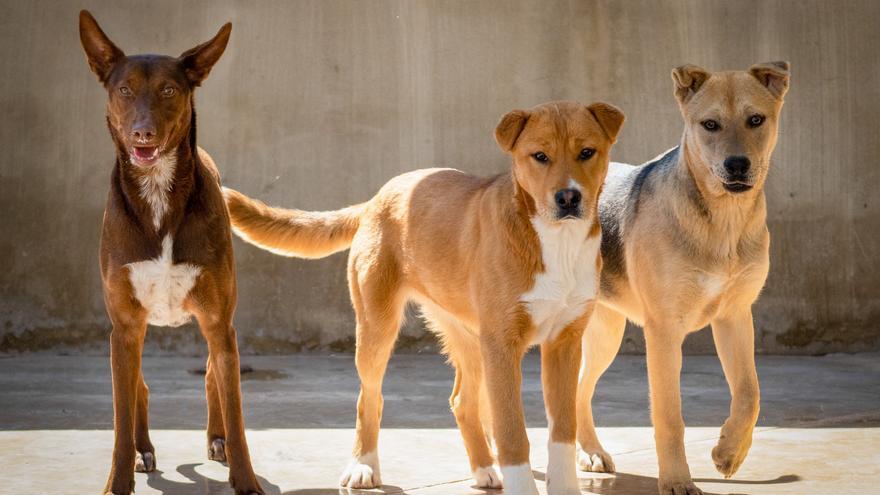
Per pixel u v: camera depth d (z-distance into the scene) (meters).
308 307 9.80
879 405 7.17
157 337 9.64
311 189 9.90
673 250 4.93
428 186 5.16
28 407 6.95
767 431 6.25
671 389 4.87
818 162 10.05
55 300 9.59
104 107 9.70
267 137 9.86
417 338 9.88
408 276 5.11
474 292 4.65
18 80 9.67
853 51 10.07
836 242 10.01
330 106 9.92
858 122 10.07
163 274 4.78
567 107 4.45
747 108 4.93
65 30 9.73
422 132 10.00
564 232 4.45
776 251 9.99
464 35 10.02
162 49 9.82
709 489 4.93
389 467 5.42
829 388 7.95
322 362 9.30
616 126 4.48
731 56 10.10
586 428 5.52
